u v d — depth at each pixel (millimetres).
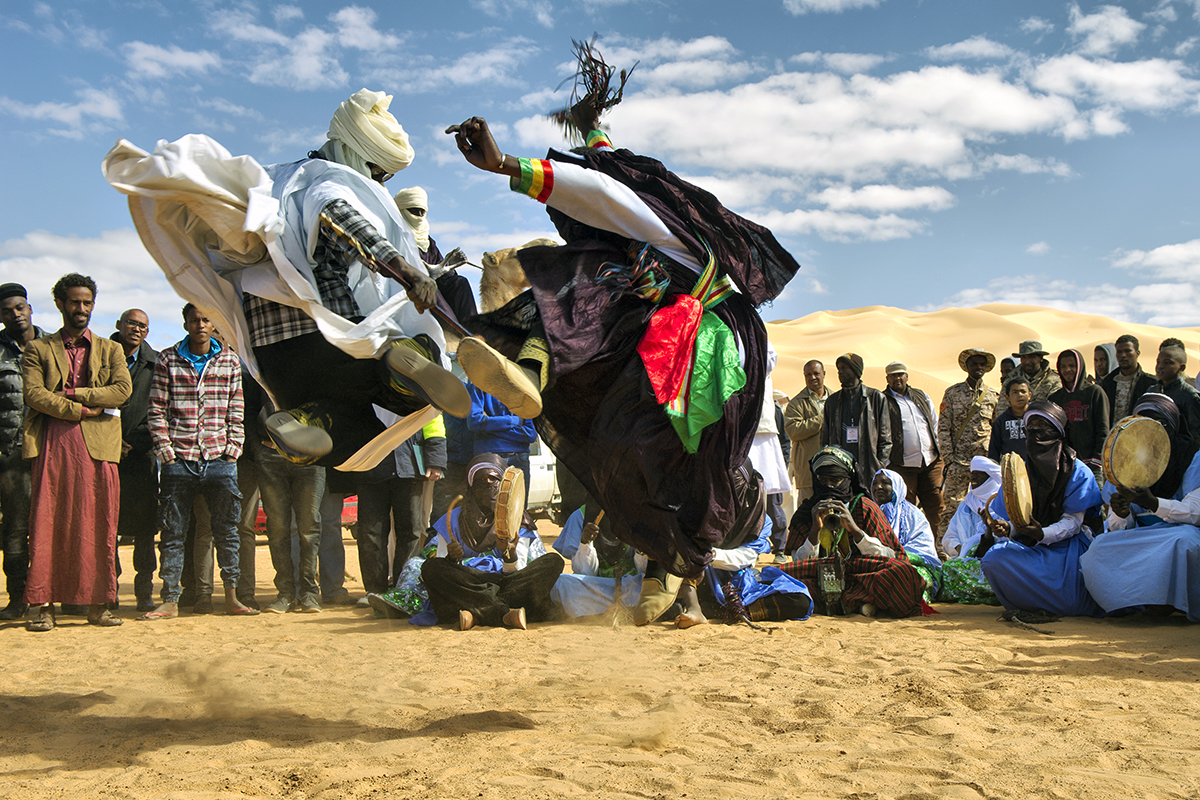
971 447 11391
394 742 3977
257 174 3602
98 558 7664
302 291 3553
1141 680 5219
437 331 3912
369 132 4031
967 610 8344
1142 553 7391
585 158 3943
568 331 3646
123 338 8797
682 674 5496
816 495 8562
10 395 8125
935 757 3738
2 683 5371
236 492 8406
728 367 3852
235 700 4812
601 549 8039
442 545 8047
